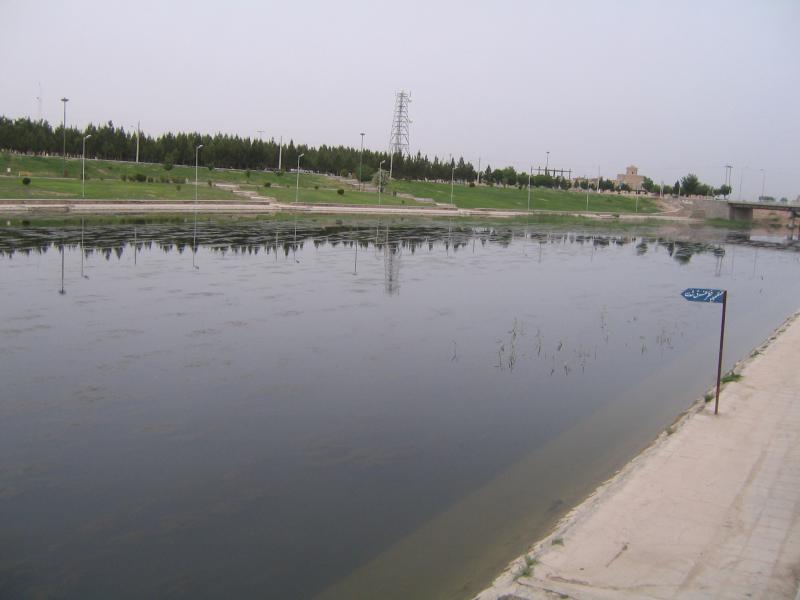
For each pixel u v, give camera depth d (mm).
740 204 100000
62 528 8828
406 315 21594
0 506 9289
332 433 12086
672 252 49031
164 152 94500
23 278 24453
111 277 25469
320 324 19781
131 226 44125
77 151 89062
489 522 9086
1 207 50562
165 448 11227
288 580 7844
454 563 8117
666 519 8555
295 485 10164
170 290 23547
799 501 9094
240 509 9430
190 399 13398
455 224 64688
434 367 16266
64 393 13414
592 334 20453
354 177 106062
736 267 41500
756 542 8023
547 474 10617
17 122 86250
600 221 86312
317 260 32969
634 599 6855
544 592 6984
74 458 10758
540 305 24625
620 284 31109
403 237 47594
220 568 8070
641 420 13164
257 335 18219
